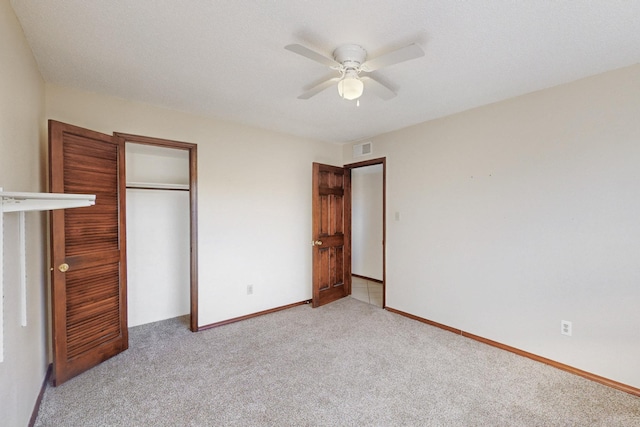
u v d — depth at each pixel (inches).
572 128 92.0
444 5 58.0
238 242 137.3
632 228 82.1
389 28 65.8
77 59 79.5
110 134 105.1
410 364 97.4
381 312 148.6
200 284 125.9
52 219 84.2
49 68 84.2
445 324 126.7
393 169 148.9
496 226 110.1
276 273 151.5
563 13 60.4
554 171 95.9
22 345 64.7
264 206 146.4
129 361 98.7
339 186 173.9
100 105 103.2
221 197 131.8
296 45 63.1
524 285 103.1
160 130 115.8
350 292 182.9
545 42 71.2
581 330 91.0
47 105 93.8
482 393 82.0
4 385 53.8
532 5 57.9
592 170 88.5
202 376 90.0
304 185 163.2
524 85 95.4
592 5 57.9
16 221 61.5
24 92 68.7
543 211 98.4
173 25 64.9
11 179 59.6
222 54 77.2
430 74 87.9
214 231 129.7
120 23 64.1
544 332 98.6
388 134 151.6
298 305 160.2
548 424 70.1
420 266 136.3
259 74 88.5
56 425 69.2
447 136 125.3
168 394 81.1
